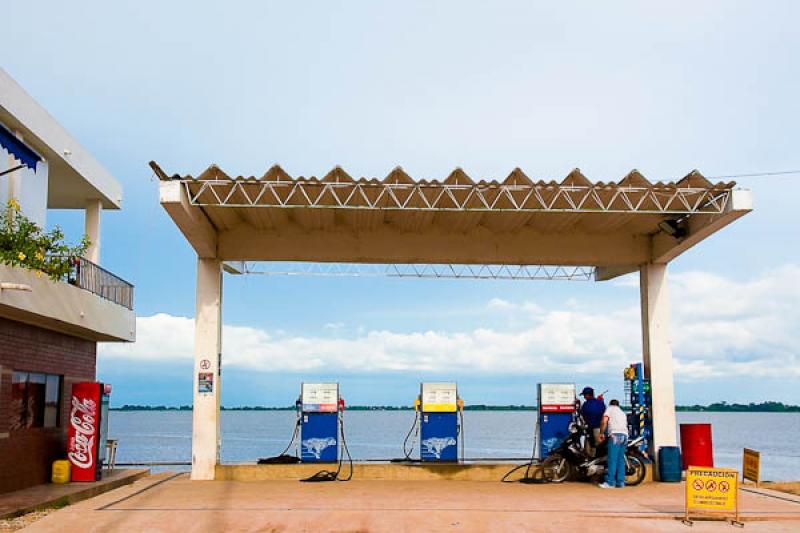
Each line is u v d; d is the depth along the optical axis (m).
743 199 12.76
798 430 124.19
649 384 15.23
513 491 12.96
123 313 18.62
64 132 16.91
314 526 9.95
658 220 14.52
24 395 14.76
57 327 15.71
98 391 15.71
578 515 10.59
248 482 14.05
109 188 19.95
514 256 15.37
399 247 15.25
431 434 15.07
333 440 14.91
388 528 9.91
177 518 10.21
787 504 11.88
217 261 14.97
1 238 12.91
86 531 9.57
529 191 12.78
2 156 14.74
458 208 12.61
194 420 14.49
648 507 11.30
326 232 15.18
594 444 14.32
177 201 12.27
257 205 12.58
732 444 70.94
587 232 15.49
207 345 14.66
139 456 45.78
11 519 10.84
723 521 10.37
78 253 14.64
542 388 15.20
